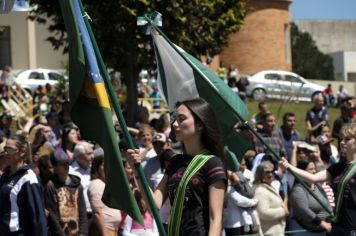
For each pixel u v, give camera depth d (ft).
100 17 71.77
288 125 64.39
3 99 121.80
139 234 42.70
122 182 25.29
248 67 186.80
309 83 158.51
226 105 38.65
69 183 42.47
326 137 63.26
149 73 82.12
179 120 25.41
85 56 25.84
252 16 187.32
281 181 51.96
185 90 38.63
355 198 35.88
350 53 311.27
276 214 47.91
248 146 39.14
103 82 25.85
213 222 24.39
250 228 47.47
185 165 25.34
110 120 25.45
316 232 46.83
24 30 175.11
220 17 77.77
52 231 41.32
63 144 54.29
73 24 25.62
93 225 42.78
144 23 34.27
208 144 25.57
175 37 73.61
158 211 25.21
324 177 36.88
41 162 43.34
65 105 76.38
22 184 38.91
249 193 47.62
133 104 79.46
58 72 152.56
